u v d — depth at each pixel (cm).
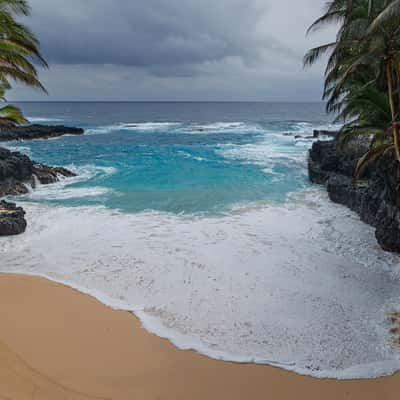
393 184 1148
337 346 657
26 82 1397
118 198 1711
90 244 1138
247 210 1519
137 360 605
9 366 567
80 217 1418
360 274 945
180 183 2009
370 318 746
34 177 1992
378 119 1222
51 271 947
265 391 547
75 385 538
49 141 4294
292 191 1852
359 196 1459
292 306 789
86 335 669
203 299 812
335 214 1461
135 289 855
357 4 1181
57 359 595
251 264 997
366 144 1988
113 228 1291
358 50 1177
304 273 946
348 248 1115
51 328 686
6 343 629
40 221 1362
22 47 1260
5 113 1761
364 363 613
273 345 658
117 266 979
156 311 762
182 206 1577
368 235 1223
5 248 1101
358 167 1226
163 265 986
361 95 1184
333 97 1369
